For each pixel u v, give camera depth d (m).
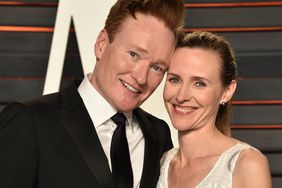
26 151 1.48
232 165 1.59
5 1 2.60
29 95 2.58
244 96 2.61
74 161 1.53
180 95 1.65
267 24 2.62
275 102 2.60
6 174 1.45
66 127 1.56
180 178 1.68
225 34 2.63
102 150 1.57
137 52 1.59
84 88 1.70
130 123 1.74
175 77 1.67
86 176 1.52
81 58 2.48
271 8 2.62
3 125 1.51
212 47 1.65
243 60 2.62
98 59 1.69
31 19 2.60
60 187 1.50
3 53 2.58
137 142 1.74
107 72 1.63
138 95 1.66
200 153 1.71
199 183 1.61
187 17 2.64
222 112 1.79
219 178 1.59
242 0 2.63
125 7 1.62
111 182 1.54
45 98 1.63
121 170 1.60
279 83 2.60
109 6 2.49
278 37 2.61
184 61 1.64
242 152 1.61
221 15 2.63
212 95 1.66
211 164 1.65
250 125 2.61
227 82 1.69
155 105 2.44
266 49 2.62
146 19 1.60
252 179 1.54
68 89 1.69
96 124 1.65
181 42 1.67
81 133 1.57
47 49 2.60
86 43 2.48
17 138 1.48
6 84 2.57
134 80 1.61
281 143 2.59
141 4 1.61
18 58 2.58
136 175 1.68
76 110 1.62
